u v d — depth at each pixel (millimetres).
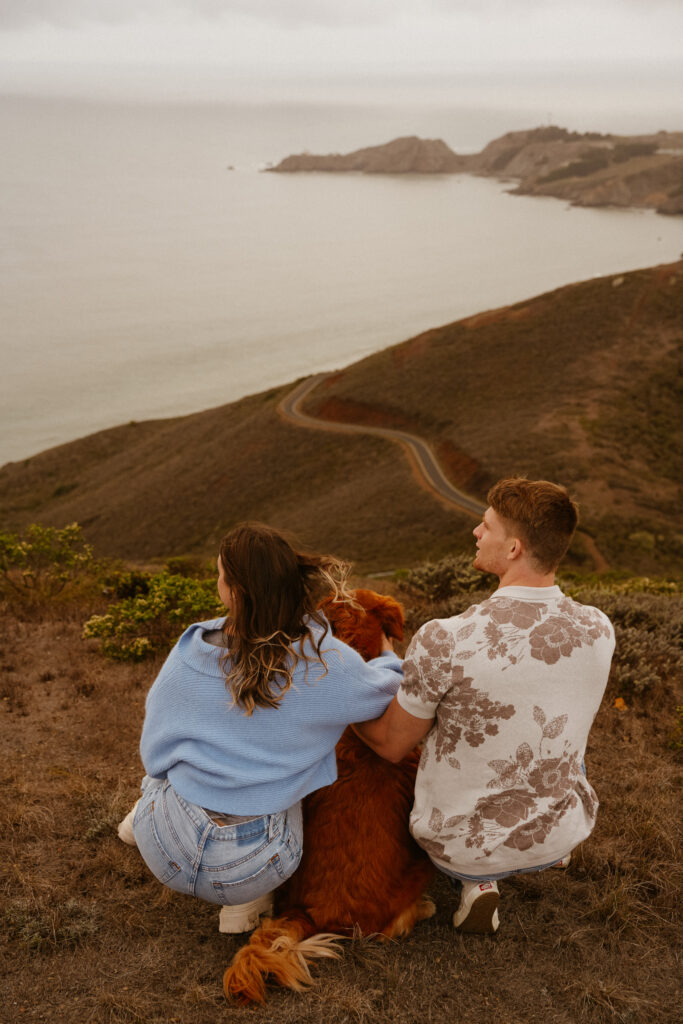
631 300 106000
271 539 2078
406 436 90375
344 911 2264
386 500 73250
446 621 2176
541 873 2900
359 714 2191
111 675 5410
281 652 2066
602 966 2410
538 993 2262
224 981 2135
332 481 84000
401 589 9477
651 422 83062
